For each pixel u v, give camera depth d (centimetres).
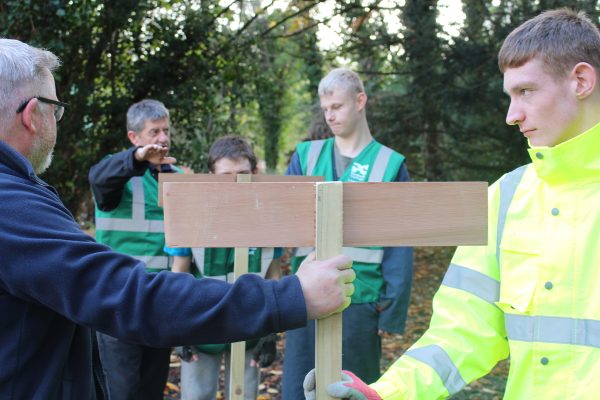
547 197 165
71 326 157
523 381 162
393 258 319
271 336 327
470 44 819
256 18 885
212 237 145
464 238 154
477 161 947
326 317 150
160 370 345
